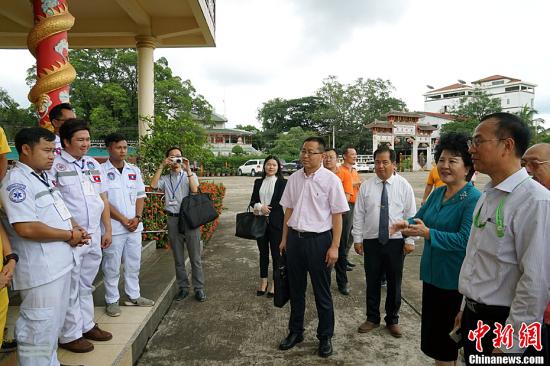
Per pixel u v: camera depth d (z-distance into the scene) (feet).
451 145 7.25
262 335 10.82
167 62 66.49
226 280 15.62
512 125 5.21
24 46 25.99
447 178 7.32
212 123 73.05
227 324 11.53
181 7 22.43
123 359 8.61
